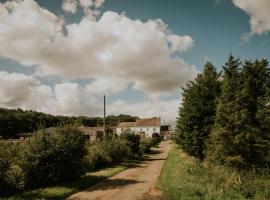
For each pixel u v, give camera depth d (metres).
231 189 14.39
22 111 109.00
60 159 17.31
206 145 25.34
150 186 17.12
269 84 26.48
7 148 15.47
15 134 89.25
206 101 27.52
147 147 49.66
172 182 16.44
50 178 17.12
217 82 27.81
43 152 16.61
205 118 27.08
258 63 27.39
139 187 16.86
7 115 90.56
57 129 18.84
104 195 14.80
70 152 18.00
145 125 108.00
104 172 23.27
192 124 28.09
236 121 21.73
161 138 102.50
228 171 19.27
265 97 25.39
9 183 14.79
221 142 22.11
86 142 20.06
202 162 24.97
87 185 17.39
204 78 28.41
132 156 37.38
